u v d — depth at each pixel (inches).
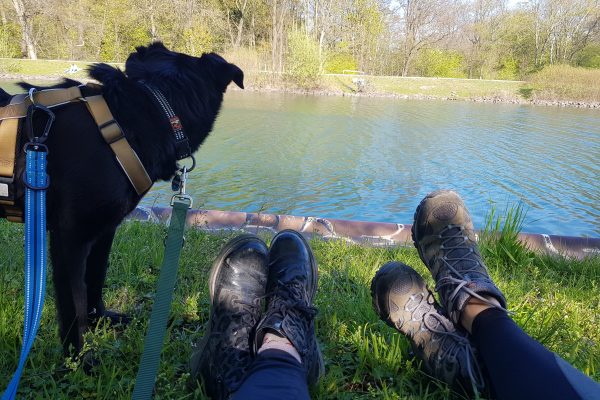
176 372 31.6
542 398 22.6
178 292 42.6
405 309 32.6
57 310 31.7
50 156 29.4
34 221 27.0
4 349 32.2
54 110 30.0
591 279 59.9
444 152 227.3
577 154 233.0
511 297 47.1
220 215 89.7
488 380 28.0
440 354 30.2
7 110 29.3
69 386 29.4
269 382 21.8
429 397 29.9
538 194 160.7
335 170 180.7
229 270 31.0
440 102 513.7
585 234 125.5
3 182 29.0
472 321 29.5
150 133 32.3
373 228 90.7
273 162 187.3
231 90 511.8
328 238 78.8
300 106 392.5
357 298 42.9
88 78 33.8
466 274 32.2
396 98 536.7
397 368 32.1
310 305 31.7
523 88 605.0
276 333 26.1
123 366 31.9
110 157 30.1
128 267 47.1
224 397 26.5
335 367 31.9
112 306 40.9
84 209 29.8
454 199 36.5
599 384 22.3
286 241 34.2
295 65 552.1
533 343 25.8
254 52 570.6
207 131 37.4
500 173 188.7
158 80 34.3
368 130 283.4
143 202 120.9
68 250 30.5
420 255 37.1
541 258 67.1
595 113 442.9
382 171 183.5
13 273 44.8
